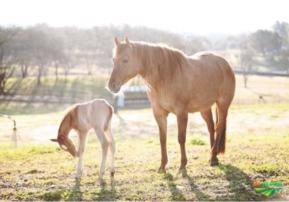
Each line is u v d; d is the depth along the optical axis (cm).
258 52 8606
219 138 920
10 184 759
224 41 9425
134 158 984
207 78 873
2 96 5297
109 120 800
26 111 4075
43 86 6350
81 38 8431
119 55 771
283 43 8794
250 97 4288
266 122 2112
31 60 7362
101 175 771
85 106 792
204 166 873
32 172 851
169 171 846
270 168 827
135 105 4228
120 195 683
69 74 7831
